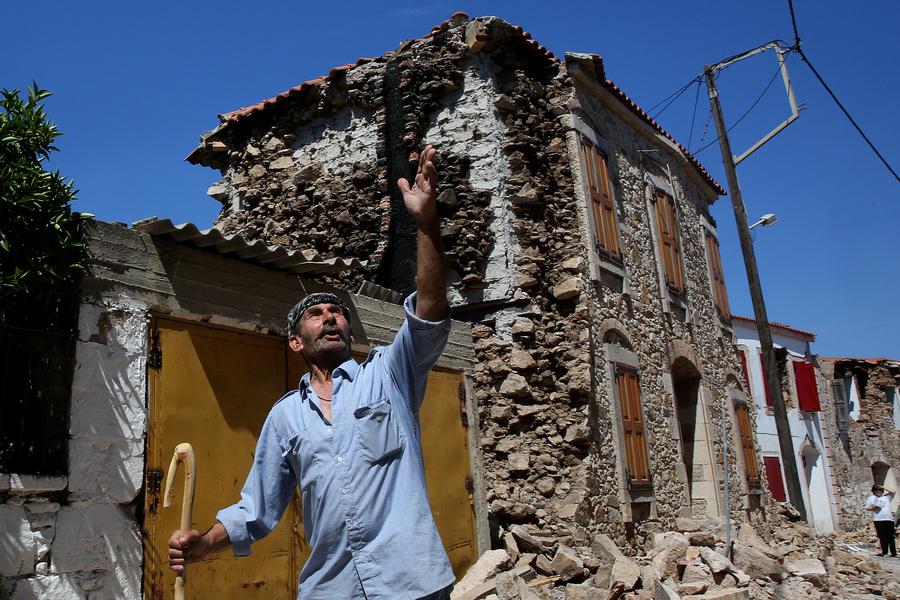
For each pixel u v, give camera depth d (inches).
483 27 416.8
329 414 105.9
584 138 444.1
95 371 200.4
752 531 441.7
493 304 398.0
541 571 333.1
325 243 439.2
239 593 226.8
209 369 235.1
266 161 478.6
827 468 944.3
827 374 1015.6
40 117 196.9
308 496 102.7
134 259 216.4
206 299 237.0
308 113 470.3
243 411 243.0
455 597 280.4
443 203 404.5
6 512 176.2
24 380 186.4
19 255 185.9
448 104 427.8
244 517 109.3
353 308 303.0
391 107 438.3
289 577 246.4
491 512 370.0
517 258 401.1
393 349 107.1
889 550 634.8
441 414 334.0
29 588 176.2
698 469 538.6
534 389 386.6
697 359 551.5
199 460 224.5
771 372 508.4
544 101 441.4
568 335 393.7
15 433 183.5
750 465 605.0
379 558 94.8
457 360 358.3
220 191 498.9
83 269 197.3
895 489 1056.8
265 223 465.7
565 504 363.3
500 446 382.3
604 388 404.8
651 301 496.1
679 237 568.1
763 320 513.7
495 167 408.8
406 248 412.2
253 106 495.2
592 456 376.2
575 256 406.0
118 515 198.4
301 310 114.9
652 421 457.1
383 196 428.1
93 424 197.0
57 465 189.2
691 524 445.1
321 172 457.7
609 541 356.2
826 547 535.8
